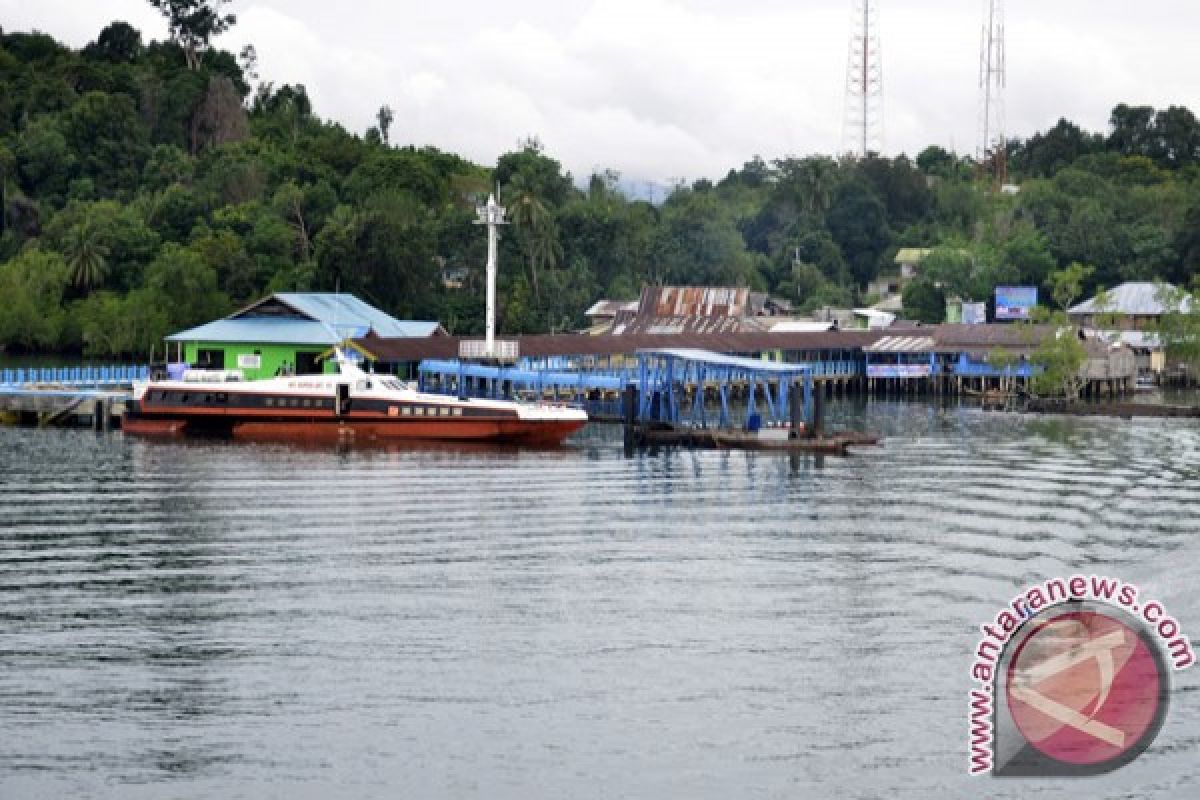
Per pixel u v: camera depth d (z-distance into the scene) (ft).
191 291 623.36
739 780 160.97
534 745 168.76
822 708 179.73
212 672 189.57
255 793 156.87
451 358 474.49
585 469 347.77
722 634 207.00
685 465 358.43
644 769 163.12
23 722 172.96
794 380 437.58
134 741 168.25
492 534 268.00
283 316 505.25
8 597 221.46
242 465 345.31
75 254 651.25
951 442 421.59
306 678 187.73
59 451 365.40
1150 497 319.06
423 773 161.79
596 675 189.98
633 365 548.31
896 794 158.40
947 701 182.50
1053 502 310.65
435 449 377.71
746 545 262.06
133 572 236.43
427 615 214.48
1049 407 533.55
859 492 320.29
